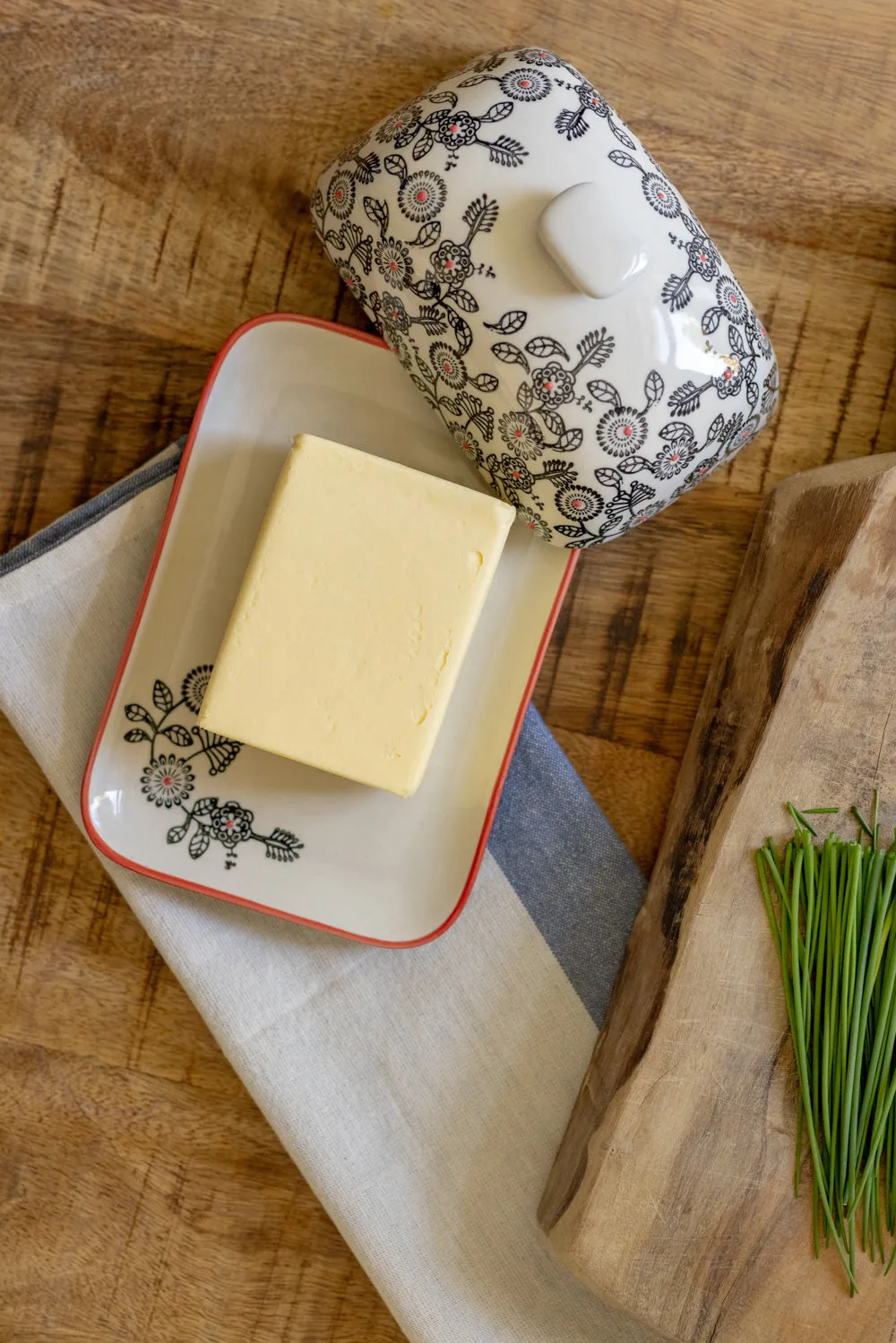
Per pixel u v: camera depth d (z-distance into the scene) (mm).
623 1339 735
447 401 632
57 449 715
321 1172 729
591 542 649
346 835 718
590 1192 655
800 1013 620
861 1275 643
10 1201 787
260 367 674
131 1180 787
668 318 570
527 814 730
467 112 568
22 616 695
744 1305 650
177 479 667
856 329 714
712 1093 649
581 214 534
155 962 772
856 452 722
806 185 701
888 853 628
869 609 624
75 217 694
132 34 678
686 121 696
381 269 594
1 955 768
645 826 745
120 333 706
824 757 637
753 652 679
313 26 679
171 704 705
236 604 678
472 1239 737
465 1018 742
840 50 688
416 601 644
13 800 757
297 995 732
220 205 696
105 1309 792
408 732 652
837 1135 624
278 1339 791
